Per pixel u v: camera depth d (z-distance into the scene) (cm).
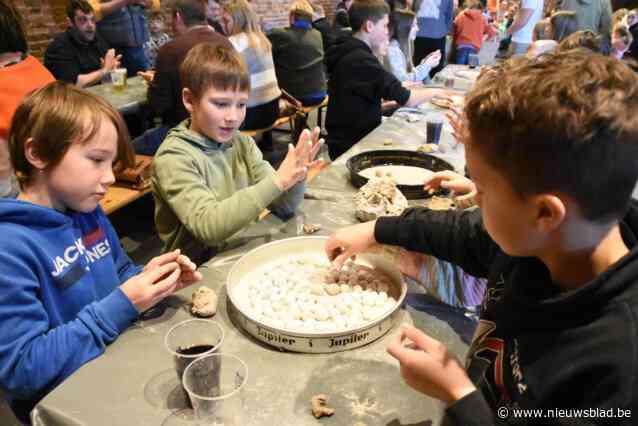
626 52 355
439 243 103
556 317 60
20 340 88
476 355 75
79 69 374
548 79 53
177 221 151
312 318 96
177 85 305
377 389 82
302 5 422
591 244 59
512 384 64
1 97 188
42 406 76
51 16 422
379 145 215
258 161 173
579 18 380
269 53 357
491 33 617
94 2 400
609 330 53
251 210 131
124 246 294
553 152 52
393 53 354
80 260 109
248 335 94
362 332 90
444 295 107
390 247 116
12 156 104
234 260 122
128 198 243
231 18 340
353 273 110
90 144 100
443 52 540
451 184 133
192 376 76
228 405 73
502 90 56
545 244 60
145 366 86
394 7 498
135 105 311
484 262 98
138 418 75
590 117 50
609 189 54
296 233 137
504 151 55
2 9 192
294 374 85
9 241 93
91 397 78
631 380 50
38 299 98
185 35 305
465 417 64
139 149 305
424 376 70
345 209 151
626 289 54
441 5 508
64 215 105
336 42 287
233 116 148
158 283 98
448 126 249
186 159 144
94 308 92
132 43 433
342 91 285
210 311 99
